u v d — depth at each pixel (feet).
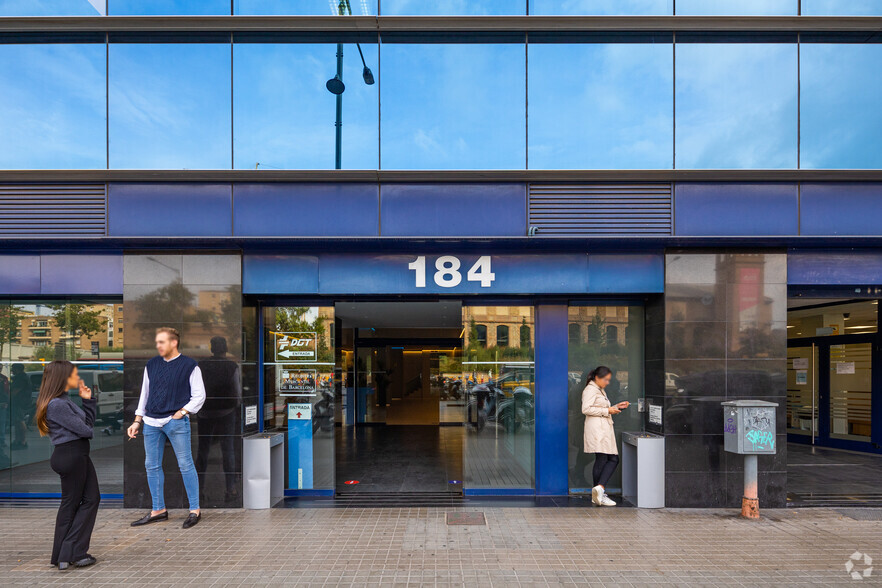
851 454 29.63
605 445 18.79
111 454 20.26
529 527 16.53
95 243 19.17
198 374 17.22
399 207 20.20
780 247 19.61
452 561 13.84
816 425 32.73
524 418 21.02
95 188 19.95
